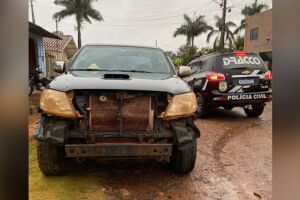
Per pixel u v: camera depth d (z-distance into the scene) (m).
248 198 3.27
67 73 4.01
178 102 3.36
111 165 4.14
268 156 4.74
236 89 7.28
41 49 17.23
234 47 39.66
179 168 3.74
